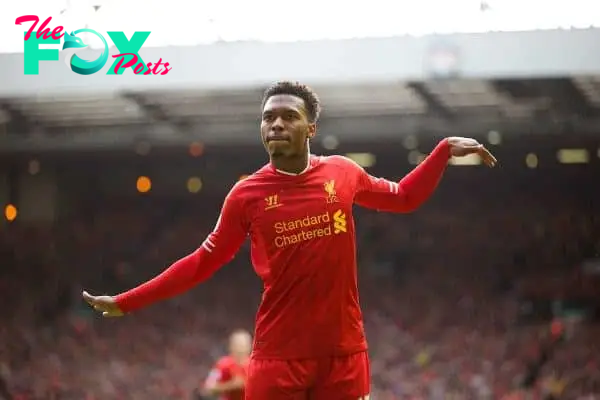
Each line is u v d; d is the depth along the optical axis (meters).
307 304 3.07
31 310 24.44
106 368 21.02
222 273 25.66
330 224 3.10
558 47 15.23
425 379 19.08
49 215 26.50
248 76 16.52
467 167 26.34
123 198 27.72
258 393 3.12
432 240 25.52
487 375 18.92
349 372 3.11
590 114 18.19
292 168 3.16
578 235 24.62
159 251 26.36
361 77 16.08
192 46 16.69
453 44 15.62
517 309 22.28
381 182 3.41
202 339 22.31
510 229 25.22
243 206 3.16
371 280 24.61
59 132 21.00
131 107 19.08
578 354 19.11
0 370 20.56
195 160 26.84
